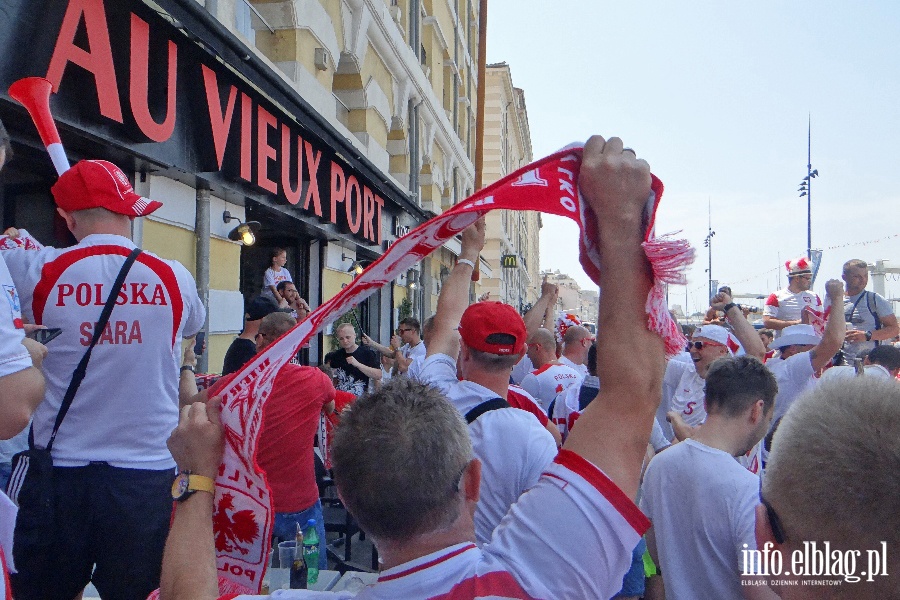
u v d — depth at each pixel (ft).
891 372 15.01
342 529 16.71
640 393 3.23
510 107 124.67
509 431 6.92
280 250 25.16
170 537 3.85
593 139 3.42
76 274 7.12
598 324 3.32
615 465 3.18
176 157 16.31
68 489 6.82
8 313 4.88
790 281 22.40
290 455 10.62
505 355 7.41
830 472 2.87
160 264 7.59
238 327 21.88
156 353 7.35
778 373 13.87
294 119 23.09
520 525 3.27
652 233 3.31
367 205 33.30
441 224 3.97
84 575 7.08
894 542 2.76
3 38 11.04
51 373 7.00
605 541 3.09
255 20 24.20
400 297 47.65
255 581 4.00
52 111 12.19
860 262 20.98
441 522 3.49
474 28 83.05
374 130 37.22
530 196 3.67
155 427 7.29
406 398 3.77
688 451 7.54
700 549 7.13
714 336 13.60
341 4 30.66
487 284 106.93
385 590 3.41
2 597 4.57
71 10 12.17
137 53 14.21
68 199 7.53
